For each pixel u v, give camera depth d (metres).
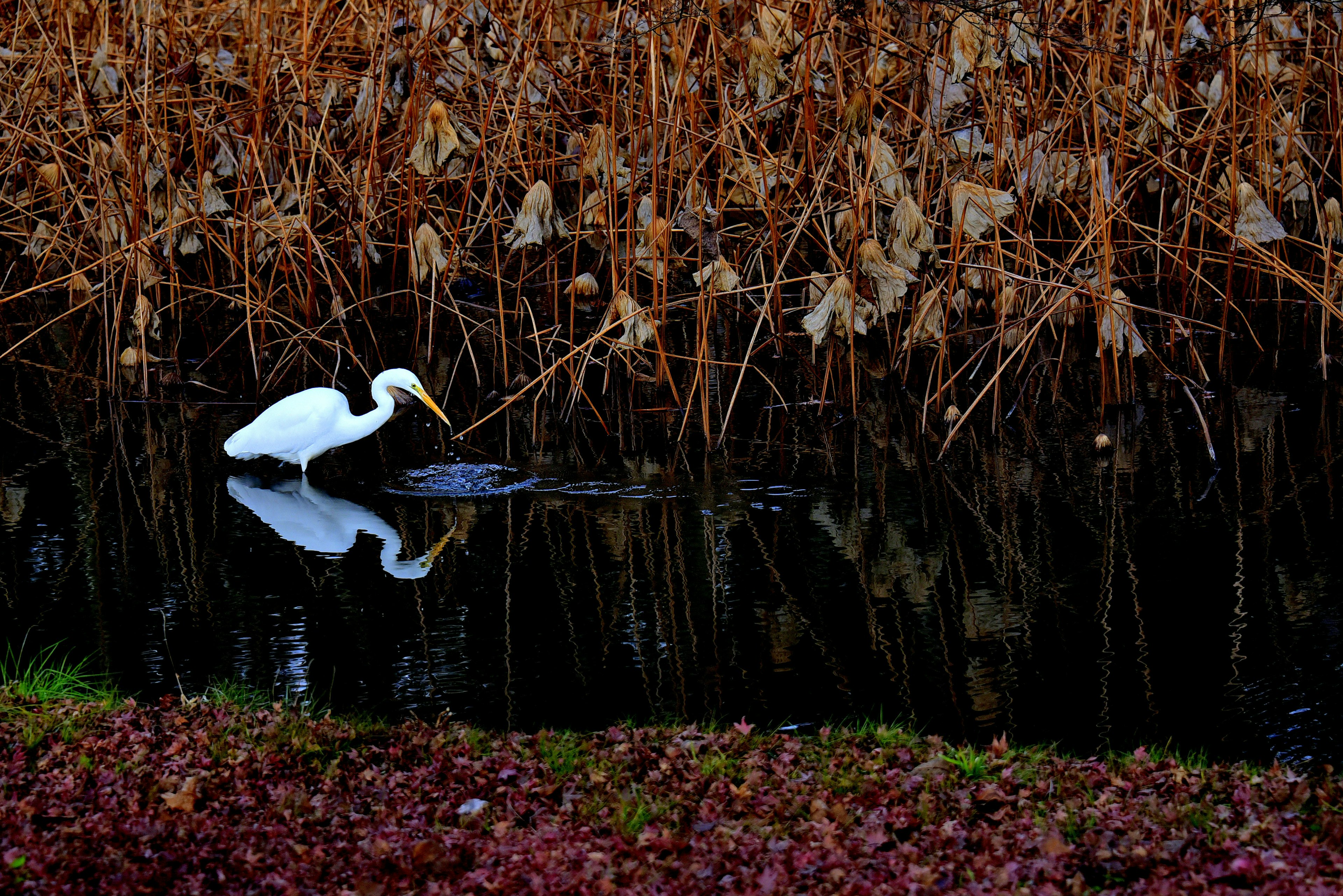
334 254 16.52
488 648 8.38
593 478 11.65
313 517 10.84
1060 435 12.51
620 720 7.38
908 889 4.93
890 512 10.64
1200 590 8.98
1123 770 6.29
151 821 5.64
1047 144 13.46
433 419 13.77
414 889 5.16
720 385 14.45
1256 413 12.84
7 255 19.50
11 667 8.06
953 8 11.75
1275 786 5.91
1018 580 9.30
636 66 14.12
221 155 15.39
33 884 5.05
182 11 16.69
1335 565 9.24
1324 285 13.66
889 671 7.98
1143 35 13.95
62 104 15.08
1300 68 15.48
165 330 17.12
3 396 14.83
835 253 13.51
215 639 8.53
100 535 10.46
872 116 12.18
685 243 16.12
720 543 10.09
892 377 14.57
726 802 5.92
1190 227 15.52
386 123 16.17
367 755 6.56
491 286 17.41
